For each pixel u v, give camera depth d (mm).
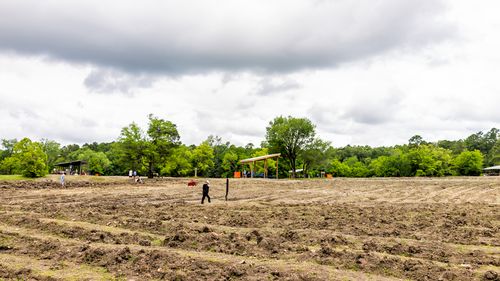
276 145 94750
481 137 155000
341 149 173375
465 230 15375
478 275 8961
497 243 12883
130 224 16125
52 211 20719
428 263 9961
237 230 15203
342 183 56219
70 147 185625
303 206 25312
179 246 12164
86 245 11766
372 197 33406
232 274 9000
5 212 19938
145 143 77375
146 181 62375
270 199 31391
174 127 80250
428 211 21953
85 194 35000
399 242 12945
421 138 137000
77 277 8922
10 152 118875
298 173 124500
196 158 104188
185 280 8719
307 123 93750
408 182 55219
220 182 59219
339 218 18750
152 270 9461
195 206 24969
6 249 11789
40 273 9203
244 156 122938
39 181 52312
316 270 9258
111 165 124375
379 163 107375
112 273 9266
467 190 40094
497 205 25875
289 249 11539
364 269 9500
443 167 96875
